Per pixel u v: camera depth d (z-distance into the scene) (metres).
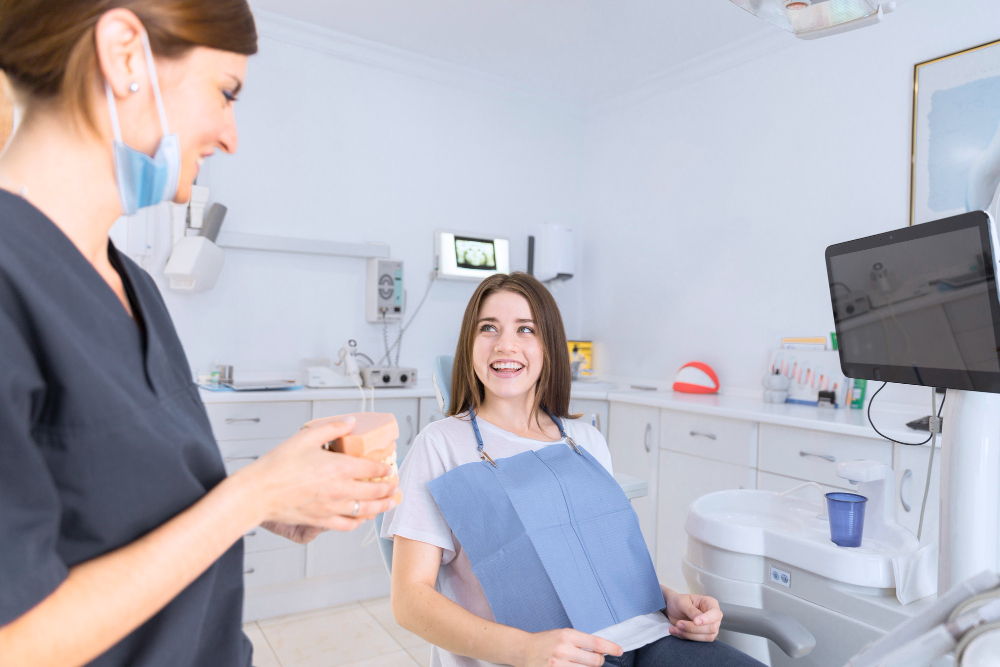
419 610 1.06
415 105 3.52
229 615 0.64
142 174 0.53
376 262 3.29
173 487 0.52
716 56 3.32
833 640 1.10
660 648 1.12
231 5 0.55
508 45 3.32
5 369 0.42
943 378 1.01
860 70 2.77
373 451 0.62
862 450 2.15
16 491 0.42
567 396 1.43
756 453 2.51
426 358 3.58
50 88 0.50
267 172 3.10
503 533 1.12
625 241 3.85
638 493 1.74
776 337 3.03
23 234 0.47
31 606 0.40
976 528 0.98
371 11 3.00
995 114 2.36
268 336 3.11
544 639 0.96
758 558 1.22
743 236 3.20
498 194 3.82
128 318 0.55
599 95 3.96
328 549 2.74
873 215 2.71
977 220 0.91
